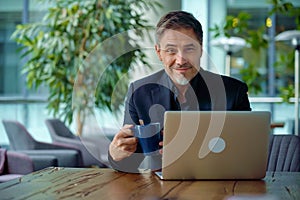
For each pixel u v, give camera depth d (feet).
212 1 28.45
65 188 6.90
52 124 20.90
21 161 15.16
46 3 24.79
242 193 6.69
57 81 21.74
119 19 20.97
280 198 6.40
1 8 28.14
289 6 22.38
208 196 6.50
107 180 7.52
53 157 15.69
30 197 6.32
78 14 21.18
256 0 28.27
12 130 18.60
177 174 7.47
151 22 21.86
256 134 7.47
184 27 7.84
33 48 21.77
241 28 24.86
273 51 27.63
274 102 26.35
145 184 7.22
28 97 27.76
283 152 9.73
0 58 28.09
